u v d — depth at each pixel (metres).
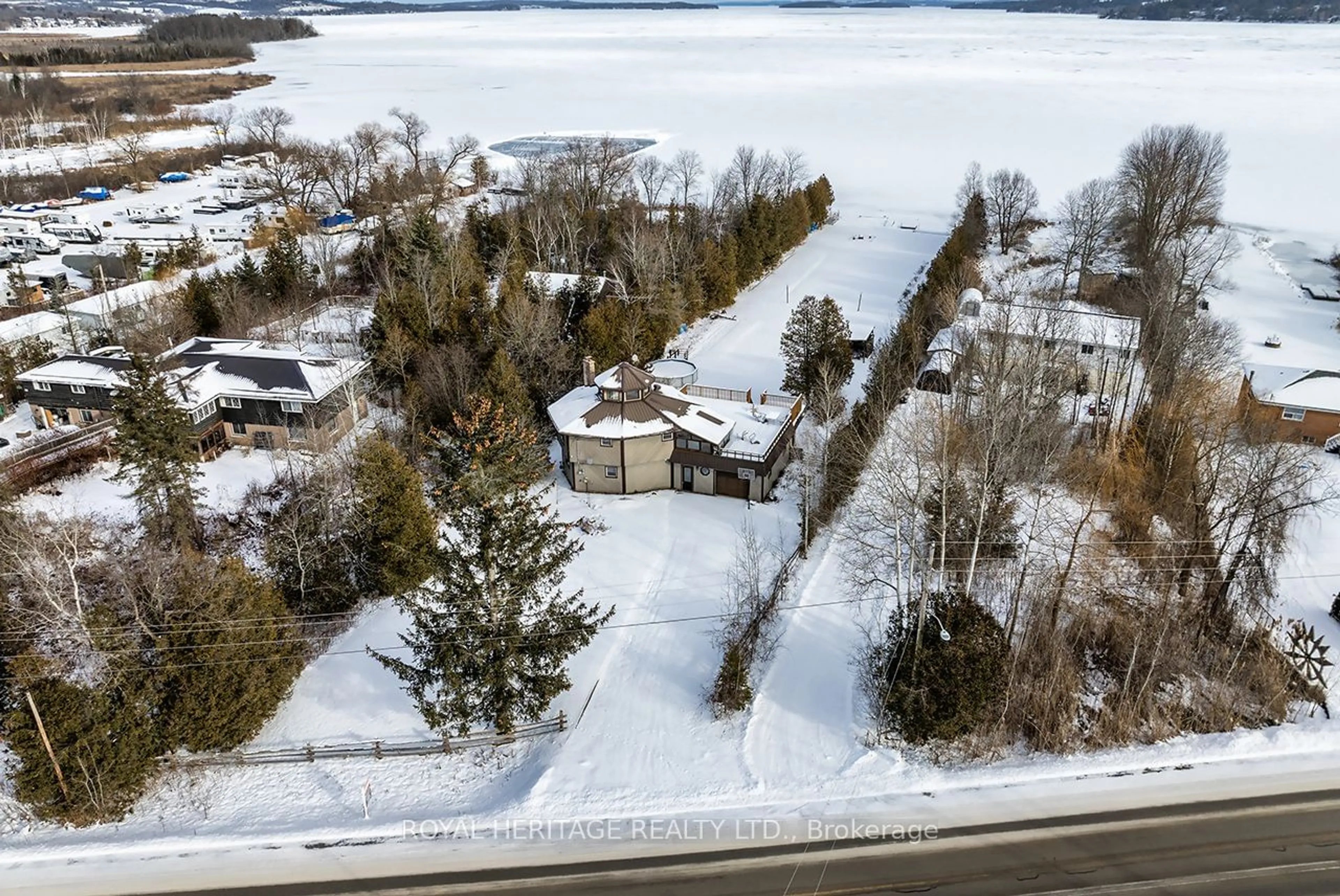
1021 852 32.94
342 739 39.56
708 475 58.88
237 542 53.91
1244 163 177.38
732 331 91.06
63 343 79.00
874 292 103.69
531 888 31.88
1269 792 35.69
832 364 69.94
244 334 81.31
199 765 37.91
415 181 140.12
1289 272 114.19
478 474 38.94
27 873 32.91
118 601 44.03
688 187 152.88
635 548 53.03
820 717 40.09
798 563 50.88
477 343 70.00
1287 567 50.88
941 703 35.91
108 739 34.69
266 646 38.09
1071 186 161.25
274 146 178.38
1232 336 73.88
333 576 47.12
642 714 40.31
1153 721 39.41
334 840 34.25
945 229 133.75
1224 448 51.16
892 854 33.00
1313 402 64.06
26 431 65.25
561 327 77.31
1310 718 40.19
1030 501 53.31
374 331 71.06
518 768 38.19
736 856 33.06
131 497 52.91
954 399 57.28
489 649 36.94
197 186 165.62
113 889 32.19
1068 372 59.66
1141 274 90.44
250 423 64.81
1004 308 69.88
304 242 119.25
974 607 37.81
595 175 140.12
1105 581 47.12
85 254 110.50
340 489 51.38
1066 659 41.31
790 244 118.31
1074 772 36.88
